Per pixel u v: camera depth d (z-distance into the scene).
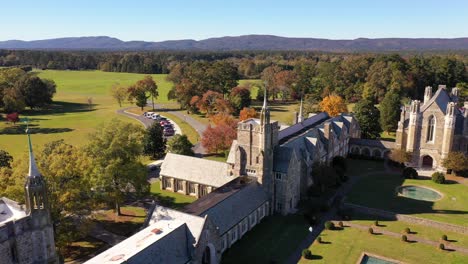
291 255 67.69
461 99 199.00
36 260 45.44
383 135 158.00
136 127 90.00
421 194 96.25
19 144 146.25
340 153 123.69
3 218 48.00
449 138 109.56
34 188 43.78
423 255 67.88
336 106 164.62
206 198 73.44
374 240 73.31
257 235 75.06
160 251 52.50
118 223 79.50
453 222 79.31
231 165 89.94
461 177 107.56
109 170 72.94
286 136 100.56
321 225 79.62
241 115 146.25
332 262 65.44
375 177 109.19
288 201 84.50
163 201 92.06
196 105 198.00
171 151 117.56
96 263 47.81
